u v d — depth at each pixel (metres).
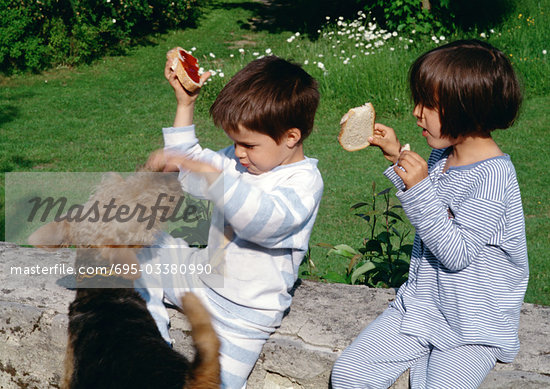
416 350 2.05
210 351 1.68
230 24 18.53
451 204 1.97
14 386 2.54
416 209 1.88
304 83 1.97
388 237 3.33
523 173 7.73
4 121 10.23
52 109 11.05
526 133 9.12
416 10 13.73
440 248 1.87
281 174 2.04
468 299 1.95
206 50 15.60
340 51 12.33
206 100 10.86
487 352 1.96
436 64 1.89
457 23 14.26
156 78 13.41
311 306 2.47
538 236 6.08
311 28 17.19
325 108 10.42
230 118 1.91
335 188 7.46
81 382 1.80
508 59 1.92
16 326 2.46
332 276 3.27
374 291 2.62
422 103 1.95
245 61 12.94
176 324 2.33
